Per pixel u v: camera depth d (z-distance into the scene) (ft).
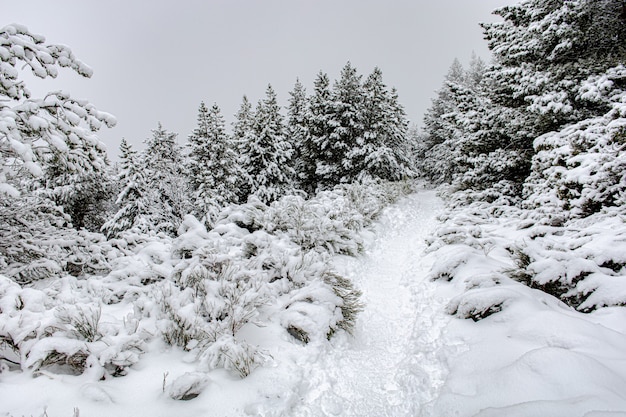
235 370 10.64
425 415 8.95
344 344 13.91
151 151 70.90
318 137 77.97
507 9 40.32
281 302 15.87
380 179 68.85
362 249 28.09
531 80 36.01
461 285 17.47
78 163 18.11
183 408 8.82
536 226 22.59
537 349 9.14
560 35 32.76
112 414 8.19
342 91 74.43
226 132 66.64
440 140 106.93
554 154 27.78
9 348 10.02
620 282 12.41
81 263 20.71
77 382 8.95
